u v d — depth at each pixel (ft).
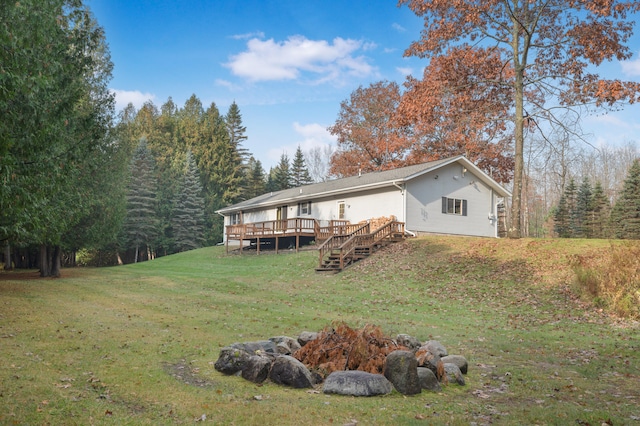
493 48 82.99
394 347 24.62
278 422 16.51
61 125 41.06
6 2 28.81
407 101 86.38
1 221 38.63
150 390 19.69
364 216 99.35
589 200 167.84
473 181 101.30
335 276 71.46
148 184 169.37
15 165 32.27
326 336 25.20
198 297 53.62
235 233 118.11
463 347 32.42
